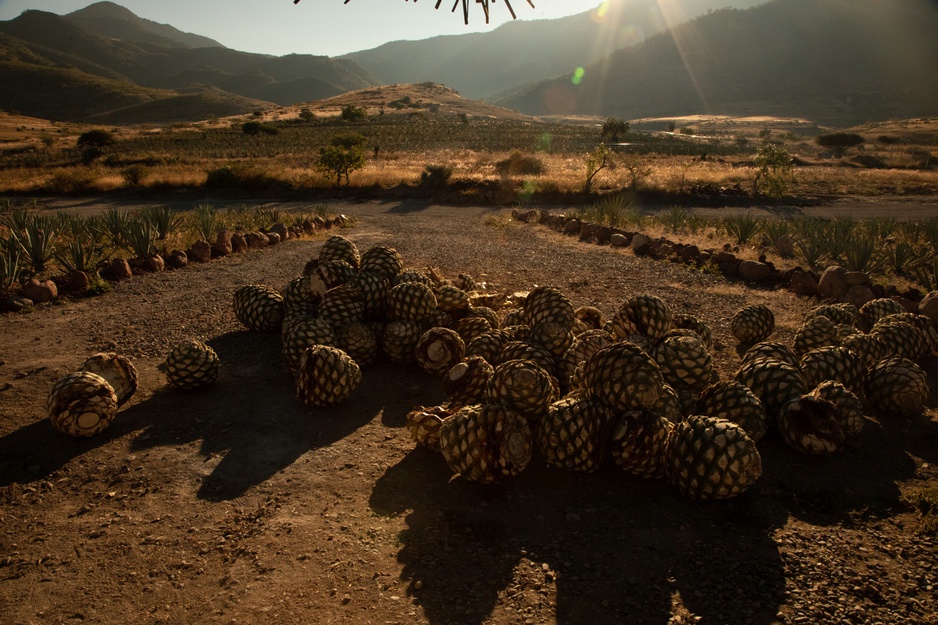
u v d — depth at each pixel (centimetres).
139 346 653
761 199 2819
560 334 497
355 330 557
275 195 3197
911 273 1062
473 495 359
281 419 469
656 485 368
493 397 391
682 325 579
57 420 427
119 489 372
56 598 277
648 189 2900
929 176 3362
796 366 469
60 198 3231
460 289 682
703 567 290
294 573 289
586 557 299
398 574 287
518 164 3816
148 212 1427
